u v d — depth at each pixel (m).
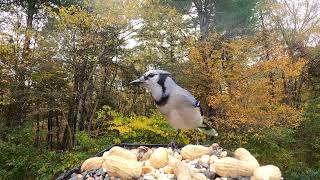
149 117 13.79
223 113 14.98
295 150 16.31
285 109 14.75
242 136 14.28
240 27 19.86
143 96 17.12
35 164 13.62
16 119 16.58
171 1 19.67
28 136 15.26
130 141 12.87
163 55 16.42
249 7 19.14
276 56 15.47
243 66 15.28
